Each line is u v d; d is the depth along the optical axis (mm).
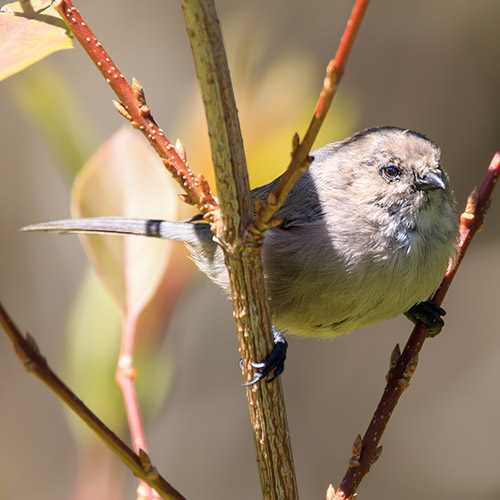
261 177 6785
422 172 7406
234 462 13141
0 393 12406
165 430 13062
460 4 14266
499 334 14062
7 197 13055
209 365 13453
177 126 6922
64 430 12336
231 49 7070
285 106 6891
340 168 7578
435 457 13602
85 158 6742
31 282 12891
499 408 13617
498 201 14539
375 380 13938
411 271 7297
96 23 13773
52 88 6742
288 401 13797
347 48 3789
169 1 13906
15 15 4672
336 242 7227
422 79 14531
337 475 13477
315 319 7586
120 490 6449
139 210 6254
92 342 6203
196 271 6738
